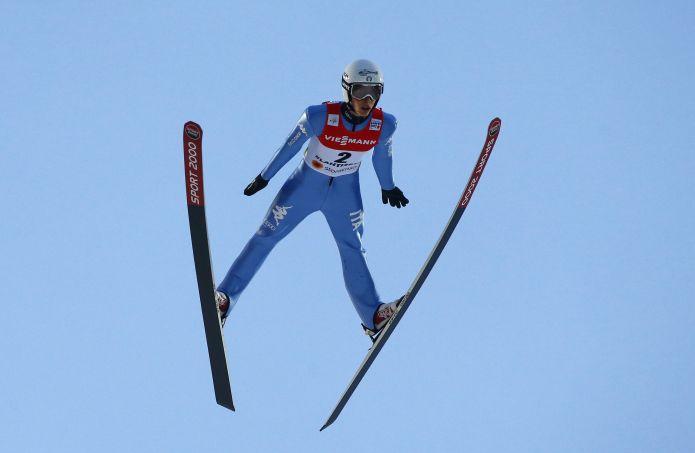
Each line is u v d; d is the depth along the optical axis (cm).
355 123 2641
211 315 2602
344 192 2783
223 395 2777
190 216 2459
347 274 2917
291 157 2703
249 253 2822
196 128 2316
